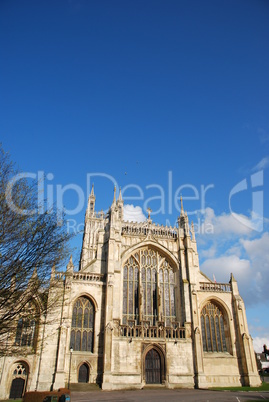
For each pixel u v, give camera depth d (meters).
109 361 58.59
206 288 73.00
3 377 53.66
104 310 64.12
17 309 29.58
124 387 57.69
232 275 74.88
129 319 65.44
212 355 66.62
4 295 26.89
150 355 62.94
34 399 40.31
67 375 57.69
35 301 30.56
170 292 71.94
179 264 73.81
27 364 55.75
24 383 54.88
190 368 62.94
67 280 62.31
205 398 44.34
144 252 74.19
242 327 69.12
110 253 68.06
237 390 56.47
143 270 72.25
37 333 46.84
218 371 65.00
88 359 59.81
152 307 69.12
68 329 60.50
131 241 73.69
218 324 70.81
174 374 61.69
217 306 72.56
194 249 78.69
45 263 28.97
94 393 51.75
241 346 67.50
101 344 61.44
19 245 27.47
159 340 63.53
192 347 64.81
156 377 61.44
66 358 58.69
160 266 73.75
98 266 69.12
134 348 61.59
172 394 50.28
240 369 66.25
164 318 69.12
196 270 75.81
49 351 57.06
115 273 67.62
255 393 51.38
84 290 64.69
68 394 41.34
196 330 65.81
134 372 59.69
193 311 67.88
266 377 76.50
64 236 30.09
